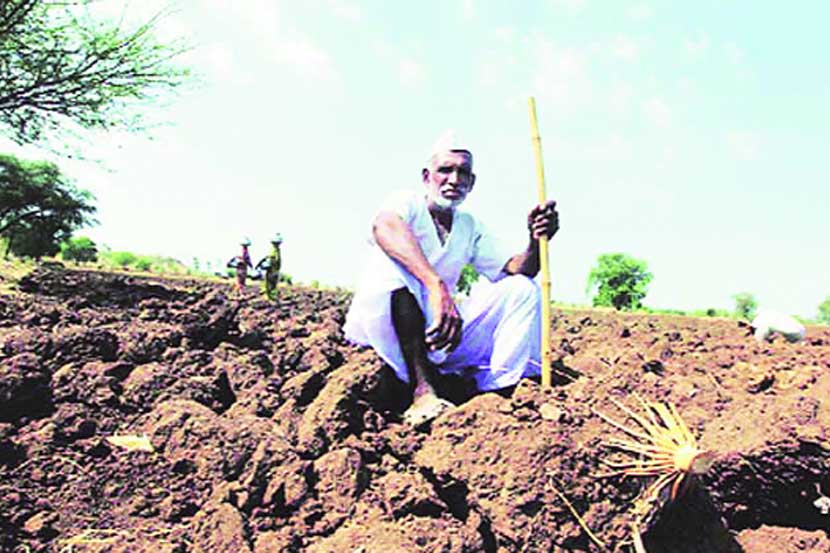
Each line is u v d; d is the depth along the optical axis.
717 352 5.12
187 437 2.76
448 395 3.65
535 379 3.60
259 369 3.72
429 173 3.66
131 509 2.53
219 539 2.37
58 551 2.29
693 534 2.54
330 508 2.56
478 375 3.69
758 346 5.44
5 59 10.52
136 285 8.11
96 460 2.74
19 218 27.80
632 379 3.37
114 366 3.39
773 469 2.71
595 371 3.92
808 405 2.82
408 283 3.40
